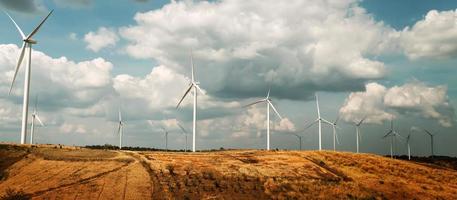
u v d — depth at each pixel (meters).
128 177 78.25
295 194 75.44
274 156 107.88
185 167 88.31
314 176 89.75
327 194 76.62
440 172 106.94
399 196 79.81
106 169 83.12
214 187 76.12
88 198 67.06
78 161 88.69
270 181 82.81
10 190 69.44
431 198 80.50
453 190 89.06
